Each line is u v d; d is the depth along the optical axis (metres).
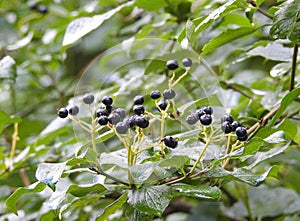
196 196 0.69
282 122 0.78
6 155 0.95
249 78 1.07
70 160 0.71
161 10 1.01
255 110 0.85
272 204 1.02
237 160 0.83
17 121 0.92
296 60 0.81
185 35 0.75
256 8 0.76
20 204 0.99
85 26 0.85
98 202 0.97
